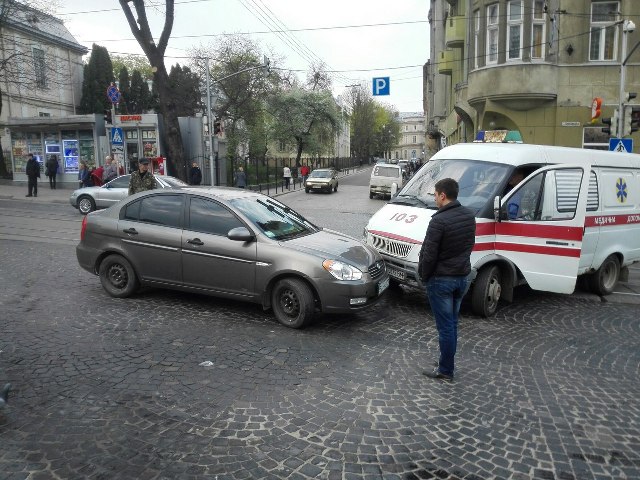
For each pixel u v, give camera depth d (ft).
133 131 85.10
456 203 15.67
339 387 15.02
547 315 23.79
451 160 26.32
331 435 12.40
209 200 21.94
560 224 23.71
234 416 13.10
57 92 124.88
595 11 63.62
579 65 63.67
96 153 83.71
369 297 20.16
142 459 11.13
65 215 52.24
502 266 23.57
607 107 63.77
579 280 29.60
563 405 14.53
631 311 24.95
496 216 22.54
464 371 16.71
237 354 17.17
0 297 22.95
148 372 15.52
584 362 17.98
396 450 11.86
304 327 20.02
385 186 92.48
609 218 26.96
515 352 18.74
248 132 143.43
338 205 81.05
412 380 15.78
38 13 86.69
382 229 24.49
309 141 190.49
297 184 135.95
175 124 78.59
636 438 12.84
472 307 22.98
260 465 11.07
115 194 53.21
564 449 12.20
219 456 11.34
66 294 23.70
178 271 21.84
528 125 65.82
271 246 20.22
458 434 12.70
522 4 63.52
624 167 28.17
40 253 32.83
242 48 130.62
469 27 71.77
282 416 13.20
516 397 14.94
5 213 52.34
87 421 12.61
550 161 25.04
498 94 64.80
